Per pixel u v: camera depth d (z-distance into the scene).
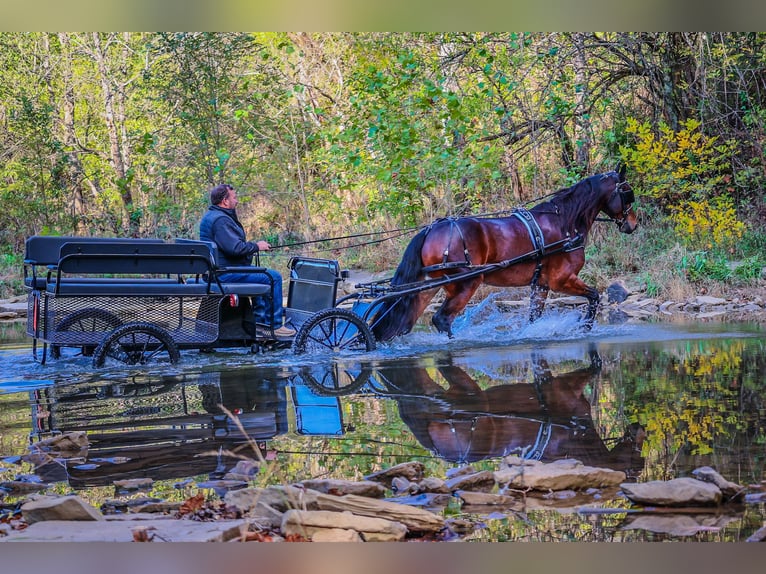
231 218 9.94
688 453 4.90
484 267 10.28
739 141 18.66
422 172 16.64
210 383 7.76
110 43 27.39
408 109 16.52
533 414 6.09
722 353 8.77
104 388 7.62
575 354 9.03
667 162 17.95
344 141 17.42
